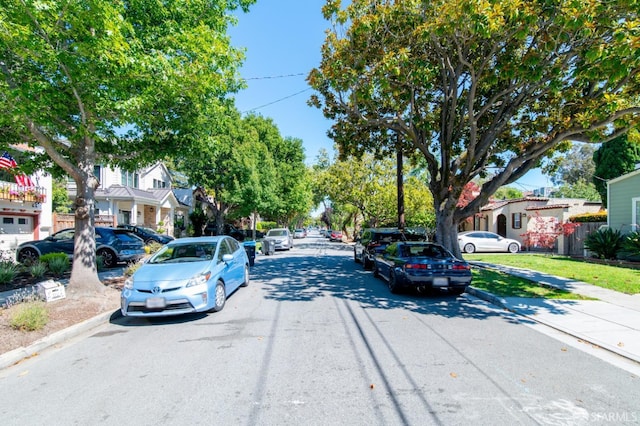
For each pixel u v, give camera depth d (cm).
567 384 421
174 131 971
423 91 1276
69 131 824
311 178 4197
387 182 3119
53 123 761
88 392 410
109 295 852
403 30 985
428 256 966
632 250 1408
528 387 412
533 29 848
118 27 636
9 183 1620
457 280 892
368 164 3200
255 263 1727
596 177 2075
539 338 591
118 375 455
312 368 466
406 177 3247
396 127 1323
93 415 359
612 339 580
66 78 725
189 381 432
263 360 494
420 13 947
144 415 357
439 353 519
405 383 421
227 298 899
